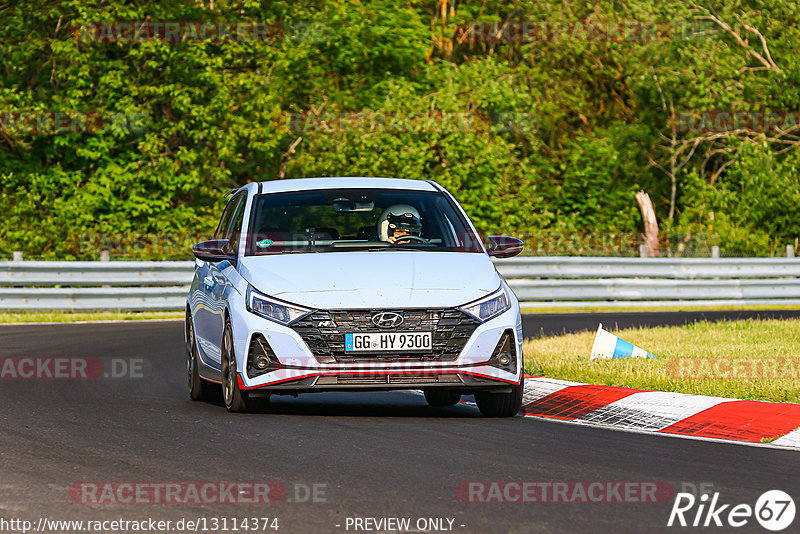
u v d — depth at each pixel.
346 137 114.62
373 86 122.44
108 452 26.42
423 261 33.25
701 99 127.06
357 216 35.97
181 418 32.03
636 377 38.28
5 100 105.81
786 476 23.94
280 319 31.50
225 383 33.62
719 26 134.00
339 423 31.08
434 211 36.12
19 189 110.12
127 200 109.62
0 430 29.86
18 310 76.81
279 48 113.69
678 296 92.00
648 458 25.98
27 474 23.88
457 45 151.88
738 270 94.62
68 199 109.12
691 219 126.06
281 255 34.09
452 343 31.53
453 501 21.36
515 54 147.75
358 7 126.31
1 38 110.25
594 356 44.59
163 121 111.56
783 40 131.62
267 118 110.62
